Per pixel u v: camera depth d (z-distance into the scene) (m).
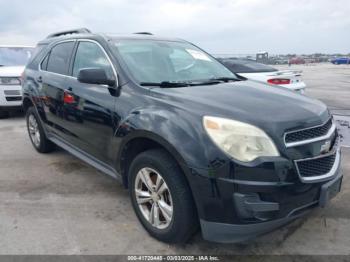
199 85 3.25
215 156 2.33
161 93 2.89
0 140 6.14
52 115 4.40
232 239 2.40
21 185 4.06
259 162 2.29
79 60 3.96
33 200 3.66
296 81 7.67
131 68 3.29
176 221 2.60
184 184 2.54
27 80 5.13
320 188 2.52
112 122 3.15
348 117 4.34
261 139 2.34
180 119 2.55
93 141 3.55
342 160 4.86
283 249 2.76
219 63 4.22
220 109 2.53
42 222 3.19
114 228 3.08
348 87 14.99
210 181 2.34
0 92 7.64
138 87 3.06
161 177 2.68
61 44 4.53
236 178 2.29
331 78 21.22
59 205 3.54
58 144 4.50
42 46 5.21
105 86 3.36
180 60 3.79
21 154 5.27
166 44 3.99
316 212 3.32
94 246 2.81
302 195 2.42
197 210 2.48
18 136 6.43
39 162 4.89
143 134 2.74
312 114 2.67
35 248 2.79
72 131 3.96
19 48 9.74
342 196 3.66
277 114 2.54
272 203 2.32
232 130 2.36
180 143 2.46
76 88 3.77
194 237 2.91
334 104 9.59
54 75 4.38
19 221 3.21
